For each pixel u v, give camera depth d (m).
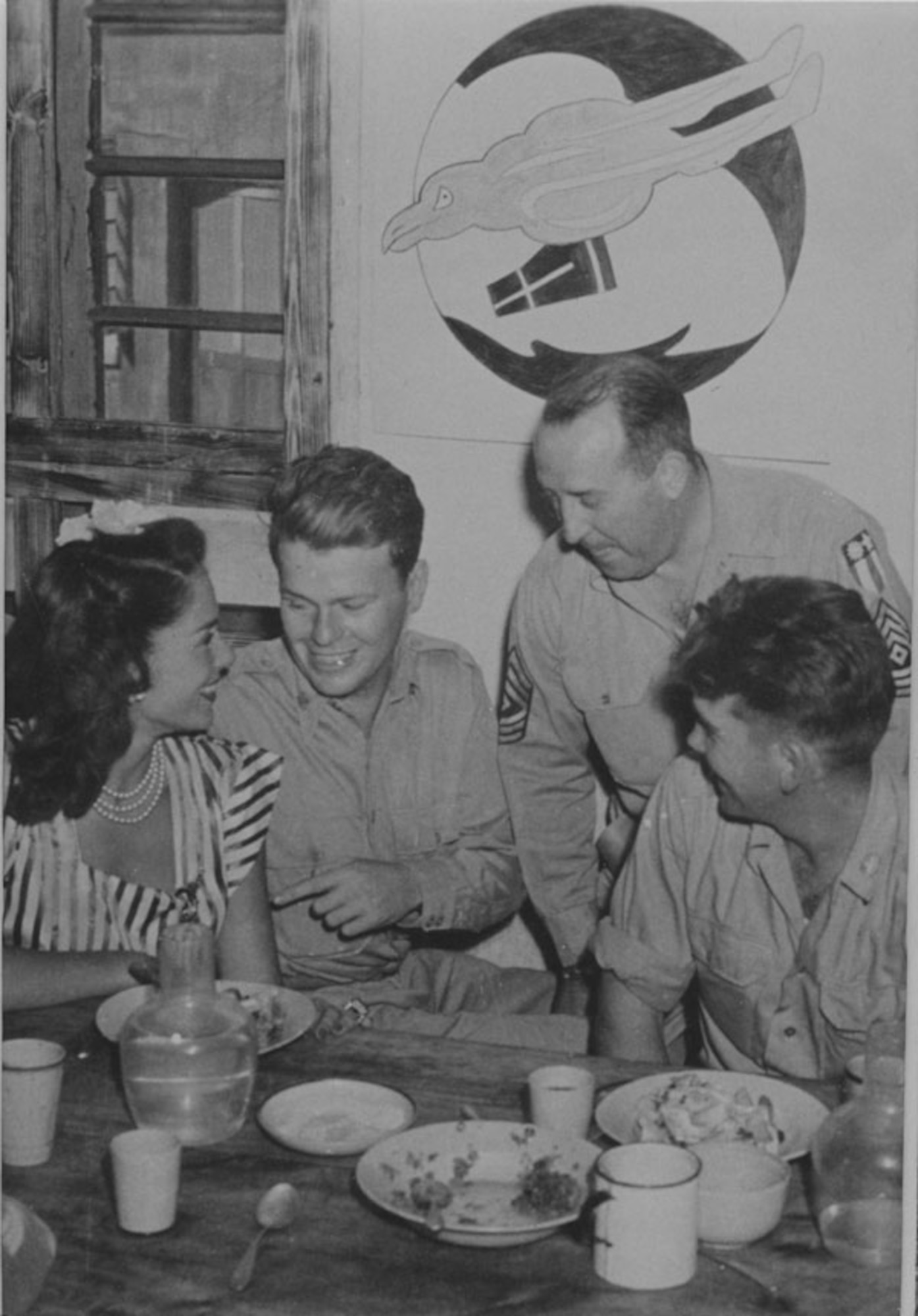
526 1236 1.23
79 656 1.92
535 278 2.01
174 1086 1.40
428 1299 1.18
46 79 2.15
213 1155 1.38
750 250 1.94
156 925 1.90
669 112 1.95
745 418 1.97
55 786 1.88
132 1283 1.22
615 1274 1.19
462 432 2.06
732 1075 1.49
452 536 2.08
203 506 2.14
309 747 2.13
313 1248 1.24
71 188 2.16
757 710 1.86
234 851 1.92
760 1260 1.22
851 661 1.85
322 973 2.16
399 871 2.13
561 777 2.10
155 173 2.13
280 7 2.07
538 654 2.06
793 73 1.90
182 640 1.97
